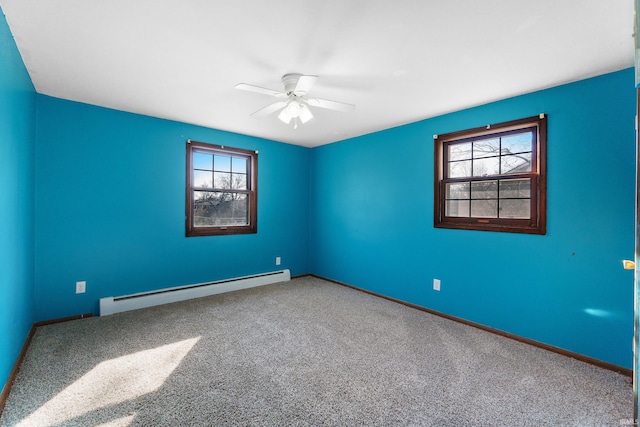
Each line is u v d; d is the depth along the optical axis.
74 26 1.71
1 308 1.67
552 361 2.25
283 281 4.62
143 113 3.32
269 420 1.58
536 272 2.53
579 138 2.31
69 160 2.93
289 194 4.80
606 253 2.19
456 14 1.57
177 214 3.65
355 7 1.53
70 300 2.96
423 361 2.22
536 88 2.49
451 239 3.13
